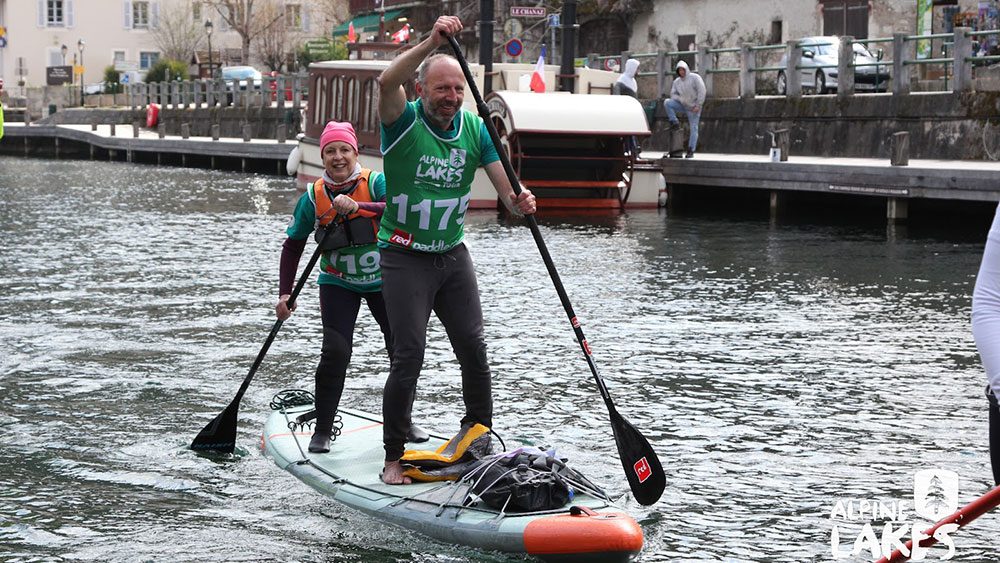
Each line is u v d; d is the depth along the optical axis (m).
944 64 32.97
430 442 9.62
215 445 10.00
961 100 31.64
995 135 30.73
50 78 102.25
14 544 8.02
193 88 77.62
